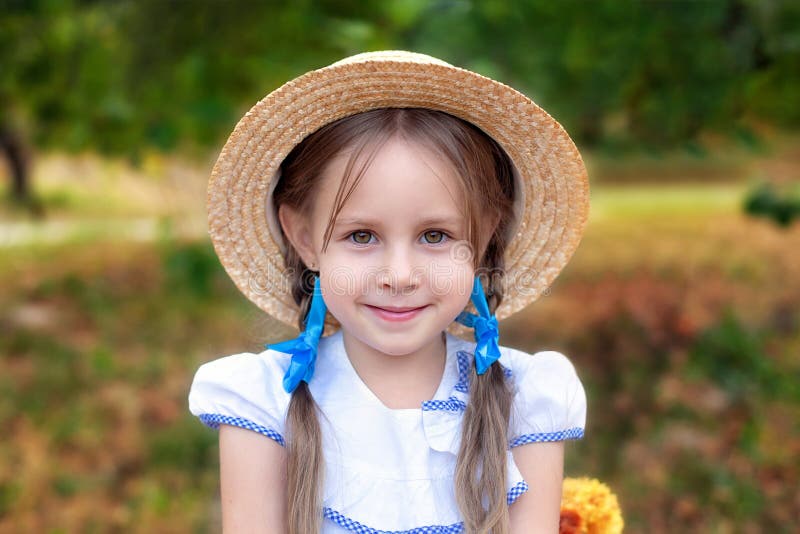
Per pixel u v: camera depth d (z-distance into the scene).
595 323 6.84
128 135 4.70
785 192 5.55
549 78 4.52
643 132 4.60
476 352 1.44
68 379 5.68
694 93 4.24
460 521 1.39
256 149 1.41
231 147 1.40
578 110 4.59
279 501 1.43
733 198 16.70
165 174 5.62
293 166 1.42
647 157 4.66
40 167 17.62
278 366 1.49
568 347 6.21
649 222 13.67
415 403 1.45
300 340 1.43
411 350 1.34
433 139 1.32
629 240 11.89
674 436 4.48
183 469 4.30
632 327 6.60
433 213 1.31
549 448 1.51
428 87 1.32
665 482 3.96
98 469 4.31
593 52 4.29
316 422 1.40
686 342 6.00
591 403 4.98
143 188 16.75
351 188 1.30
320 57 4.10
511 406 1.49
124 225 14.25
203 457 4.41
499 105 1.36
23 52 4.91
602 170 21.08
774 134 6.29
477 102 1.35
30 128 6.41
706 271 9.44
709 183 19.86
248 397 1.43
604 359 5.83
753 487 3.87
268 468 1.42
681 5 4.02
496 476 1.40
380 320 1.33
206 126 4.28
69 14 4.95
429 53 3.97
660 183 19.97
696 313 7.16
